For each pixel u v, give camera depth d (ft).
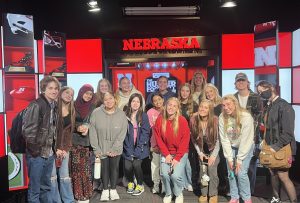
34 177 11.44
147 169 19.03
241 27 19.63
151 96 17.79
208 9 19.56
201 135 14.07
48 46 17.29
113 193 14.66
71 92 12.73
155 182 15.55
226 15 19.53
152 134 15.05
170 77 21.09
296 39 17.62
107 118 14.25
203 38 20.12
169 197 14.12
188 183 15.75
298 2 17.62
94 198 15.01
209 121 13.83
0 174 15.06
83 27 19.79
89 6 18.19
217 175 14.37
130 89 17.53
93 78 20.97
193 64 20.86
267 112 13.23
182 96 15.85
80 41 20.70
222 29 19.86
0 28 15.44
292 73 18.20
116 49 20.54
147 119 15.30
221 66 20.30
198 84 17.03
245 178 12.96
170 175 13.76
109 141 14.32
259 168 18.15
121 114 14.52
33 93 14.84
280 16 18.25
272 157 12.62
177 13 19.19
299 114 17.26
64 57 18.07
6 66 14.19
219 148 13.89
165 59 20.49
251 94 14.85
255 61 17.24
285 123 12.50
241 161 12.89
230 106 12.96
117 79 21.18
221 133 13.38
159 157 15.40
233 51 20.12
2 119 15.71
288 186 12.82
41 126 11.41
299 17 17.65
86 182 13.73
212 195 13.87
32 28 14.64
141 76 21.21
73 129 13.02
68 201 13.11
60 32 17.88
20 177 14.39
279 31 18.26
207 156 14.11
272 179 13.43
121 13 19.61
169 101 13.79
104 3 19.43
